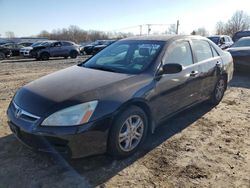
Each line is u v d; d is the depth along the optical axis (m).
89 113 3.12
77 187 3.02
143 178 3.21
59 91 3.36
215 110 5.62
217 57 5.64
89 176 3.22
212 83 5.45
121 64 4.24
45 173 3.26
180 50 4.55
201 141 4.18
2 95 6.94
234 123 4.94
